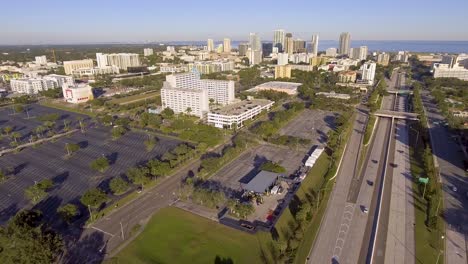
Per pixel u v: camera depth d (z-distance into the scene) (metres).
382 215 181.75
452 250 152.62
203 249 153.75
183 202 198.00
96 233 166.75
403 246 155.88
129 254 150.50
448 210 185.50
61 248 146.50
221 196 188.88
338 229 169.75
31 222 162.25
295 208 190.38
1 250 136.12
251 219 179.25
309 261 146.25
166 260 146.62
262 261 146.12
